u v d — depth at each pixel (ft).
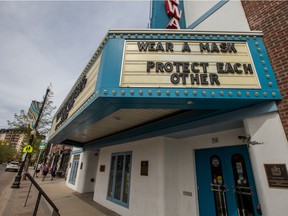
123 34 12.57
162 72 11.03
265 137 10.36
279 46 11.71
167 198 16.75
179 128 15.35
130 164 22.57
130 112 15.43
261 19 13.64
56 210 13.44
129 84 10.84
